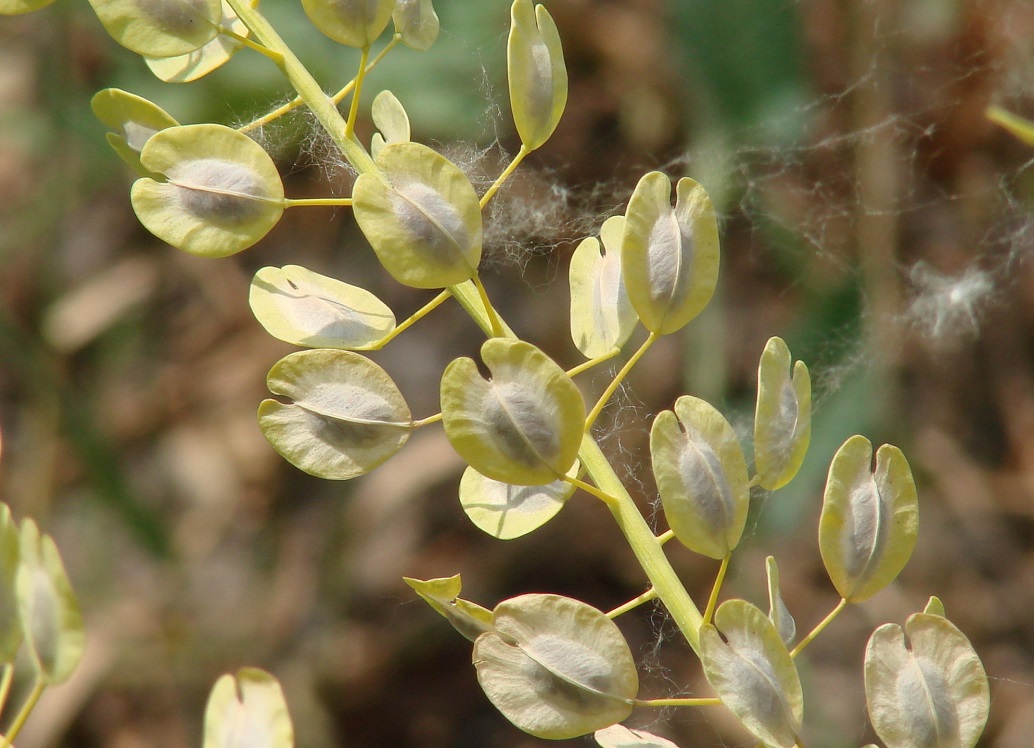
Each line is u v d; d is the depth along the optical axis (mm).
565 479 250
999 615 602
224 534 623
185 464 639
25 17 628
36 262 635
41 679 253
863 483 260
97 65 592
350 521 608
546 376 247
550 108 262
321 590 604
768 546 602
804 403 259
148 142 257
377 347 261
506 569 616
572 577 614
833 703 569
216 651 584
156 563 599
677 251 257
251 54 509
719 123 616
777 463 256
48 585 253
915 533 260
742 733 548
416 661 604
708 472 253
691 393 588
